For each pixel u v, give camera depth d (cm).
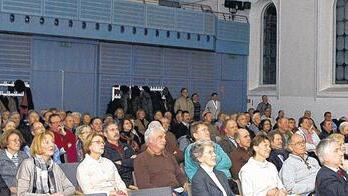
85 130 848
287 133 1047
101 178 621
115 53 1551
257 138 626
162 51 1638
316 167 690
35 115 966
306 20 1548
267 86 1733
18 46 1394
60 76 1464
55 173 593
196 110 1559
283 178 671
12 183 666
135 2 1528
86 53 1505
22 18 1341
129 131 995
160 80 1634
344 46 1511
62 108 1467
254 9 1780
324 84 1521
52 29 1387
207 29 1677
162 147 643
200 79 1709
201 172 552
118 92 1537
